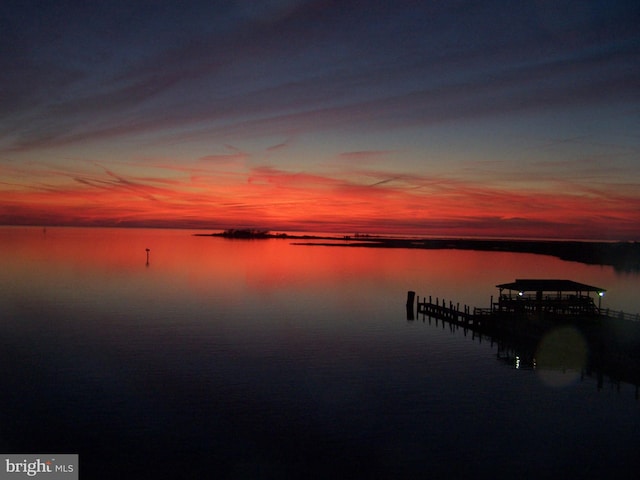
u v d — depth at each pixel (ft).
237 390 94.84
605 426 80.84
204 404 87.92
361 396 92.73
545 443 75.20
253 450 72.49
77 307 175.73
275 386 97.19
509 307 148.05
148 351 119.65
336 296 212.64
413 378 103.04
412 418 83.46
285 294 215.51
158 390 94.02
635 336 116.67
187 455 70.95
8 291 210.38
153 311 170.19
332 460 70.18
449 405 89.04
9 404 86.53
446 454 72.02
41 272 283.38
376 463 69.51
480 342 134.82
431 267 367.66
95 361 111.14
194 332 139.85
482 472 67.56
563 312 143.33
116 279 256.93
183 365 109.09
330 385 98.32
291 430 78.69
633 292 237.86
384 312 178.40
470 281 274.98
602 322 132.05
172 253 477.77
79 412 83.92
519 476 66.64
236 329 144.87
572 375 105.50
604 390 96.32
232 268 333.01
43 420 80.69
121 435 76.18
